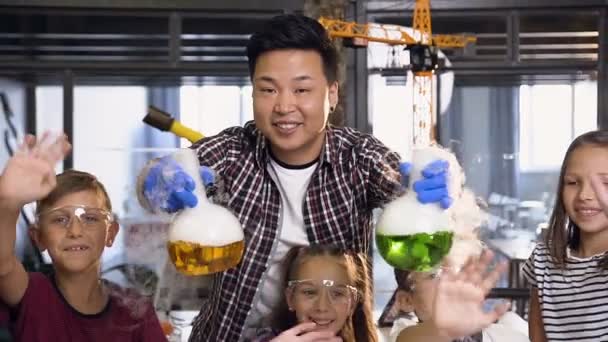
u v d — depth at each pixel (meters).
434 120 4.43
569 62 4.45
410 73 4.36
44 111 4.36
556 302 1.85
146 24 4.38
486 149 4.50
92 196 1.51
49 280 1.50
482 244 1.57
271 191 1.65
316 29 1.49
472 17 4.46
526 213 4.47
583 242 1.84
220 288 1.68
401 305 1.67
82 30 4.36
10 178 1.21
